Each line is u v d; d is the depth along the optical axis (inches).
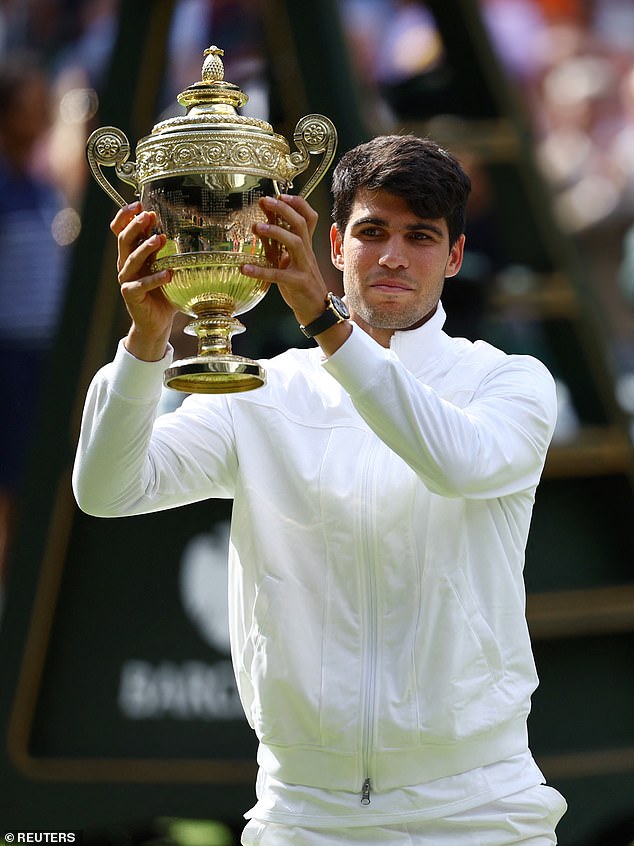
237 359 367.6
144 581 669.9
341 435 392.5
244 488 394.6
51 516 668.1
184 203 368.5
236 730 658.2
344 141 657.0
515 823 385.4
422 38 895.1
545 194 704.4
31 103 1098.7
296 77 660.7
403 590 381.7
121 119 671.8
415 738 378.0
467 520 386.9
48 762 662.5
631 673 655.1
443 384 399.9
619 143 1268.5
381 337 405.7
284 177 379.9
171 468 398.9
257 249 371.2
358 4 1069.1
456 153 698.2
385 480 384.8
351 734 378.9
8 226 1043.3
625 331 1190.9
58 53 1171.9
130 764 660.1
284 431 395.5
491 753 386.6
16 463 982.4
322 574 384.8
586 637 655.1
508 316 700.7
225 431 404.5
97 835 675.4
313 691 381.4
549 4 1318.9
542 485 667.4
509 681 387.9
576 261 699.4
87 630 670.5
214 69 388.2
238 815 652.7
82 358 668.7
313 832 384.8
